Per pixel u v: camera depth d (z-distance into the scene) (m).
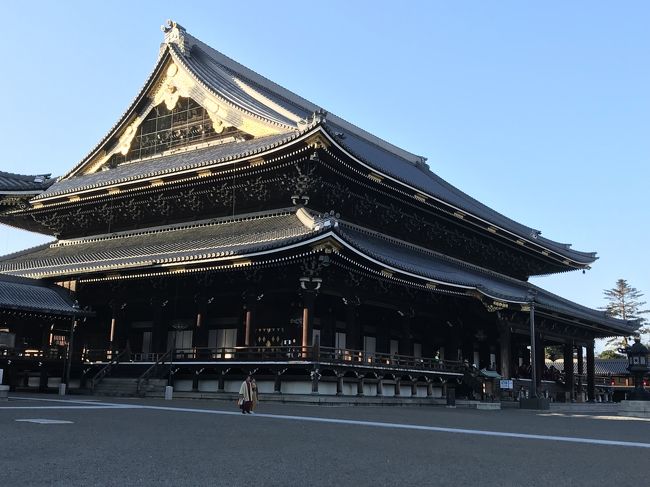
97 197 57.28
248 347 43.34
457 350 57.94
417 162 87.06
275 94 69.94
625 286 151.00
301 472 12.56
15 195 28.66
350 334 45.41
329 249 39.72
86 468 12.21
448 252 66.25
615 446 19.67
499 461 15.06
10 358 45.94
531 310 53.62
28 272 54.31
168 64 60.62
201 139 58.44
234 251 41.66
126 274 48.66
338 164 46.91
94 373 49.94
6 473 11.52
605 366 107.19
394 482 11.83
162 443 16.11
